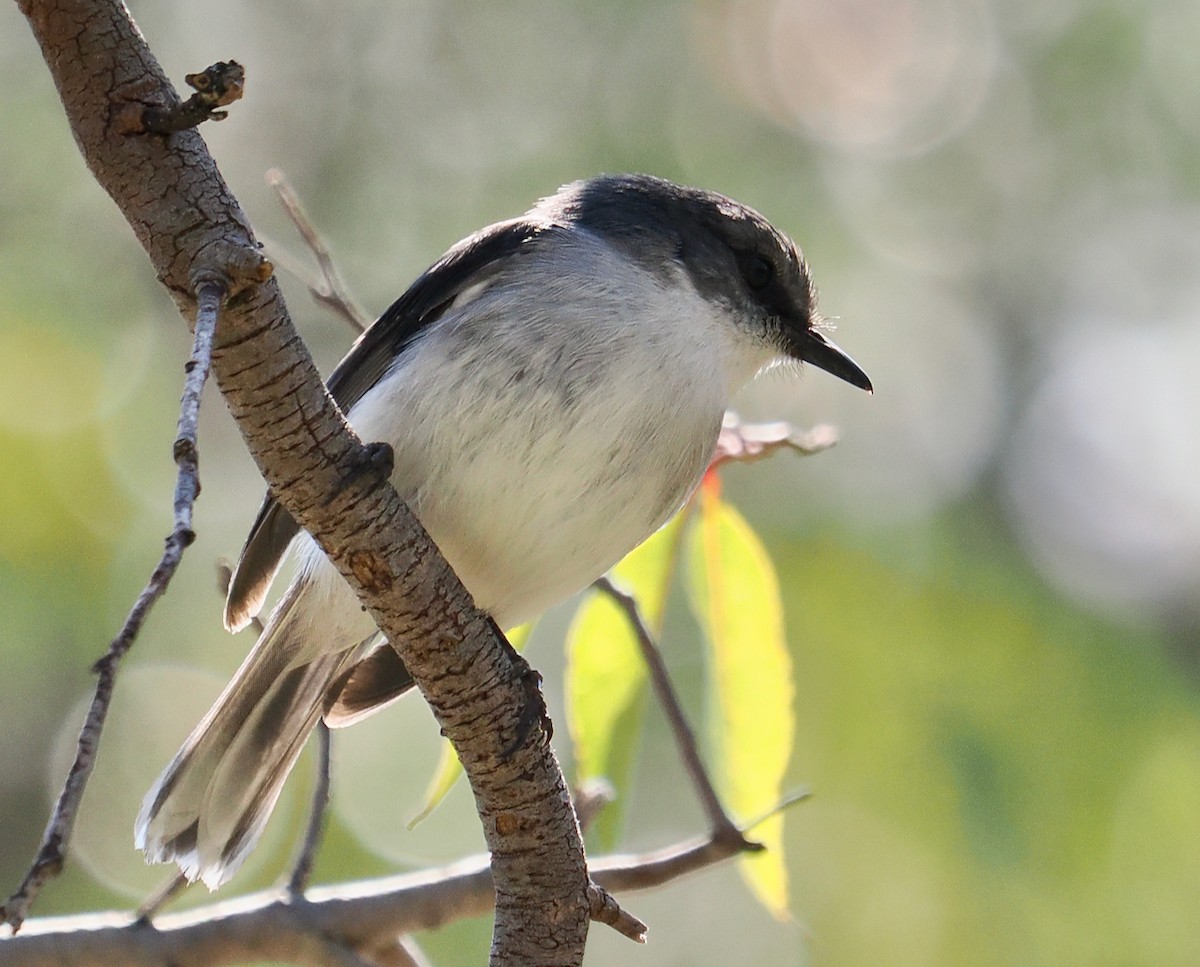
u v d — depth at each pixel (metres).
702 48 13.97
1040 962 10.34
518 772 5.78
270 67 14.58
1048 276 14.06
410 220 13.95
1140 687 11.20
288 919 6.87
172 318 12.84
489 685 5.70
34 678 11.70
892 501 12.24
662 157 13.69
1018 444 13.40
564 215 7.55
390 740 12.62
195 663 12.01
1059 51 14.07
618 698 7.71
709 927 13.70
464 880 6.98
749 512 11.66
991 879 10.43
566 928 5.91
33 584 11.39
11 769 12.07
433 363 6.66
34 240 12.70
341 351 13.58
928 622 11.30
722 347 7.55
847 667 11.12
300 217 7.49
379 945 6.96
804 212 13.66
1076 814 10.60
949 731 10.82
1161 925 10.38
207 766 7.18
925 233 13.97
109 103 4.62
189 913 6.94
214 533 12.56
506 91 14.08
